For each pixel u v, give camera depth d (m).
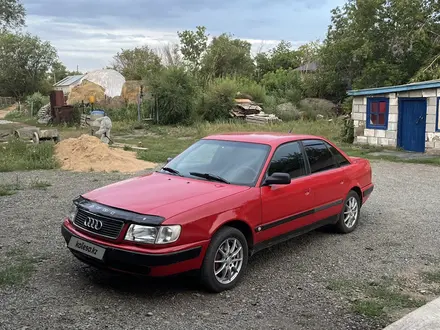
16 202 8.45
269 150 5.60
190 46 53.03
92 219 4.58
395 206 8.70
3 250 5.77
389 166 14.02
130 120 30.41
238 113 29.95
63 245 6.01
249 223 4.96
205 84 34.41
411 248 6.22
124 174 11.88
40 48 63.62
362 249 6.16
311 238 6.65
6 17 27.80
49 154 13.88
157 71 33.34
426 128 16.58
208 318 4.09
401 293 4.74
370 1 27.58
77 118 30.88
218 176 5.38
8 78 62.03
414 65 27.17
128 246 4.29
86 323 3.91
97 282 4.83
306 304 4.44
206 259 4.52
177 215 4.36
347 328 3.97
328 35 31.97
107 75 41.44
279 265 5.52
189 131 25.61
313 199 5.94
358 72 31.73
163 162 14.11
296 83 38.50
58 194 9.23
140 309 4.23
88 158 13.20
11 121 38.09
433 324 3.96
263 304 4.42
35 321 3.92
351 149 17.92
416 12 26.48
